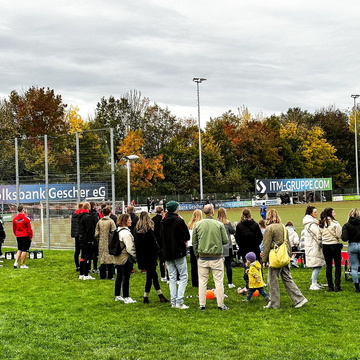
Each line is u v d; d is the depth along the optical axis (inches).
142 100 3171.8
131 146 2517.2
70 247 837.2
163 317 380.8
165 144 3016.7
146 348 306.7
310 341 313.9
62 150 877.8
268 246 404.5
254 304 422.9
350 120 3767.2
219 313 392.5
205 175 2778.1
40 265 656.4
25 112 2287.2
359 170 3565.5
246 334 331.9
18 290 494.0
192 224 502.3
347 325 349.1
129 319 376.5
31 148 891.4
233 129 3198.8
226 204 2369.6
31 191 861.2
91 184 827.4
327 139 3663.9
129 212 590.9
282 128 3363.7
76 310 410.0
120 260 431.8
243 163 3034.0
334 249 458.3
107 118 2992.1
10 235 903.7
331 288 463.5
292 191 2556.6
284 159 3196.4
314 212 479.8
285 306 411.8
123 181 2076.8
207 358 285.3
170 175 2659.9
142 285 514.9
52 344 317.4
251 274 430.0
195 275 503.8
